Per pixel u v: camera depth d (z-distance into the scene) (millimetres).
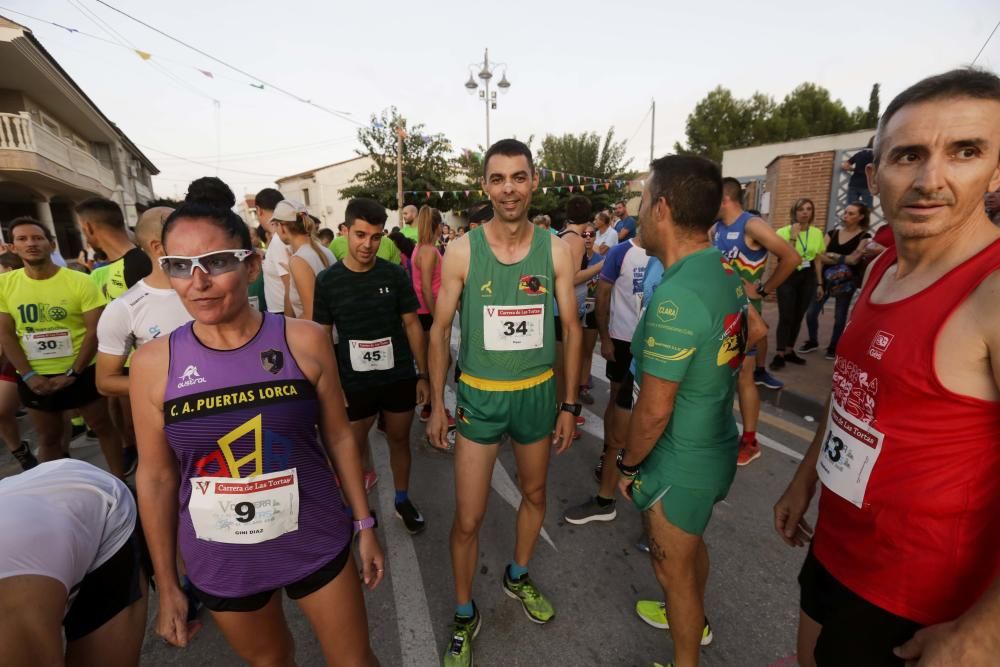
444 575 2455
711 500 1541
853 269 5316
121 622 1284
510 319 1925
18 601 924
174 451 1317
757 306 3570
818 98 30250
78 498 1210
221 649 2070
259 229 7441
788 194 9055
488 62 16969
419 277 4887
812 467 1495
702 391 1496
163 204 3281
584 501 3107
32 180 13547
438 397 2057
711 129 32062
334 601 1411
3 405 3277
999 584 756
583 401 4770
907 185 984
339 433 1501
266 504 1282
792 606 2180
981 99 902
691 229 1504
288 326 1337
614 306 3332
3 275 2904
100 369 2139
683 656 1661
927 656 838
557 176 26250
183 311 2154
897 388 1001
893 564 1045
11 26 10984
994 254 895
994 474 924
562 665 1928
